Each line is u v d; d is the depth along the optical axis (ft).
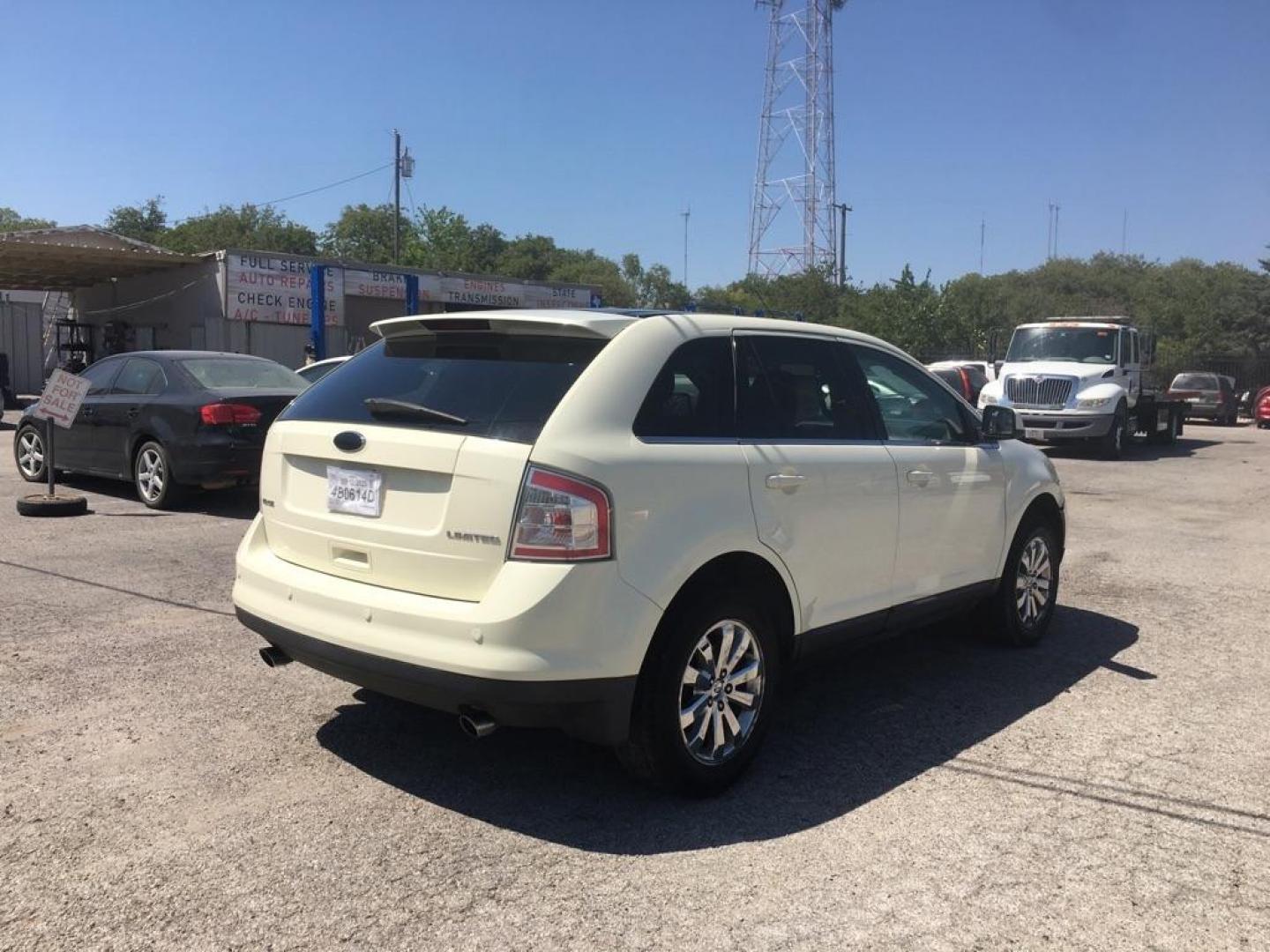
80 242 116.47
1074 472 54.60
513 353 12.98
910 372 17.48
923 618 17.04
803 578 14.02
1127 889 10.86
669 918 10.10
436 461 11.94
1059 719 16.07
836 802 12.87
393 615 11.92
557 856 11.30
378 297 103.76
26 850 11.14
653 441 12.35
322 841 11.51
